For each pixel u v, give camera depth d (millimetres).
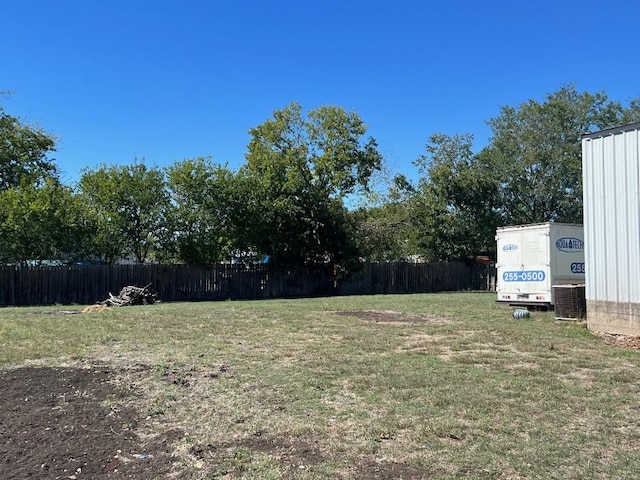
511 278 18484
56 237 24938
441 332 12039
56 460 4746
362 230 36625
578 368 8312
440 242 36219
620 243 10820
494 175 39156
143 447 5070
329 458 4777
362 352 9648
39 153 35062
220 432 5473
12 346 10156
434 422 5688
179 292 27406
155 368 8211
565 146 40656
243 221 28812
